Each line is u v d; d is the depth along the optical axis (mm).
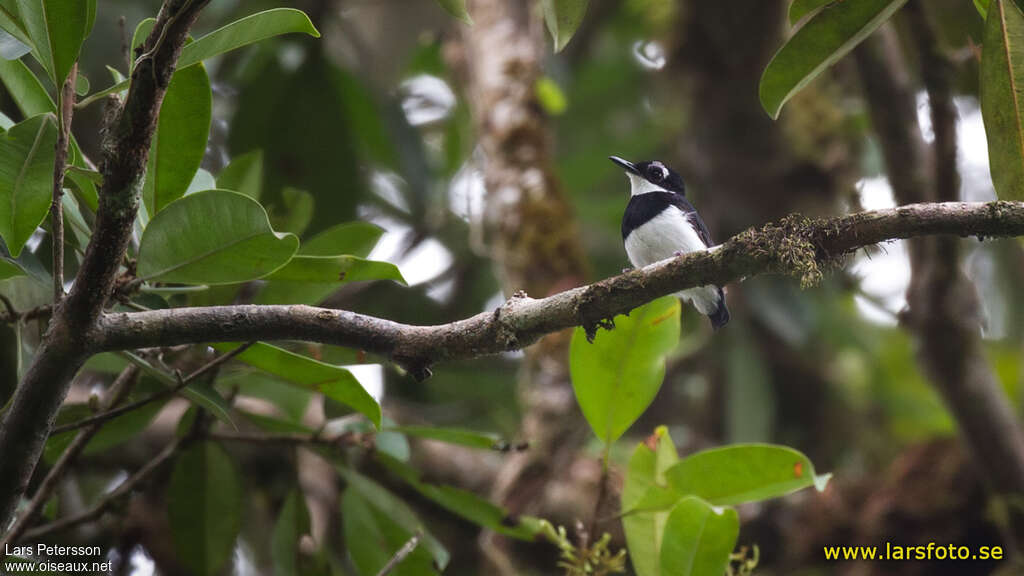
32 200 5211
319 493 11039
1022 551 9938
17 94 5938
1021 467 9742
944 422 13789
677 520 6273
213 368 6254
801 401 13680
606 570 6980
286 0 12398
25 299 7031
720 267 5148
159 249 5062
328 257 5902
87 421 5809
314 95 12320
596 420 6883
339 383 5926
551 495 10516
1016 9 5016
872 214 5074
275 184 12172
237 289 6910
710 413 13766
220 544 8062
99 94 4809
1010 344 13883
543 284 11227
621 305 5195
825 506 12070
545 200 11477
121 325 4898
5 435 4863
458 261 14227
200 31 12234
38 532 7145
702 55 12961
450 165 14484
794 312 12281
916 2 8484
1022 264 12992
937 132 8562
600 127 16500
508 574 10102
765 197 13008
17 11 4781
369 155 13445
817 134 12805
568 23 5387
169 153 5844
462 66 13508
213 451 7926
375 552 7641
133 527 10133
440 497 7602
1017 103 5168
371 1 14500
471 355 5242
